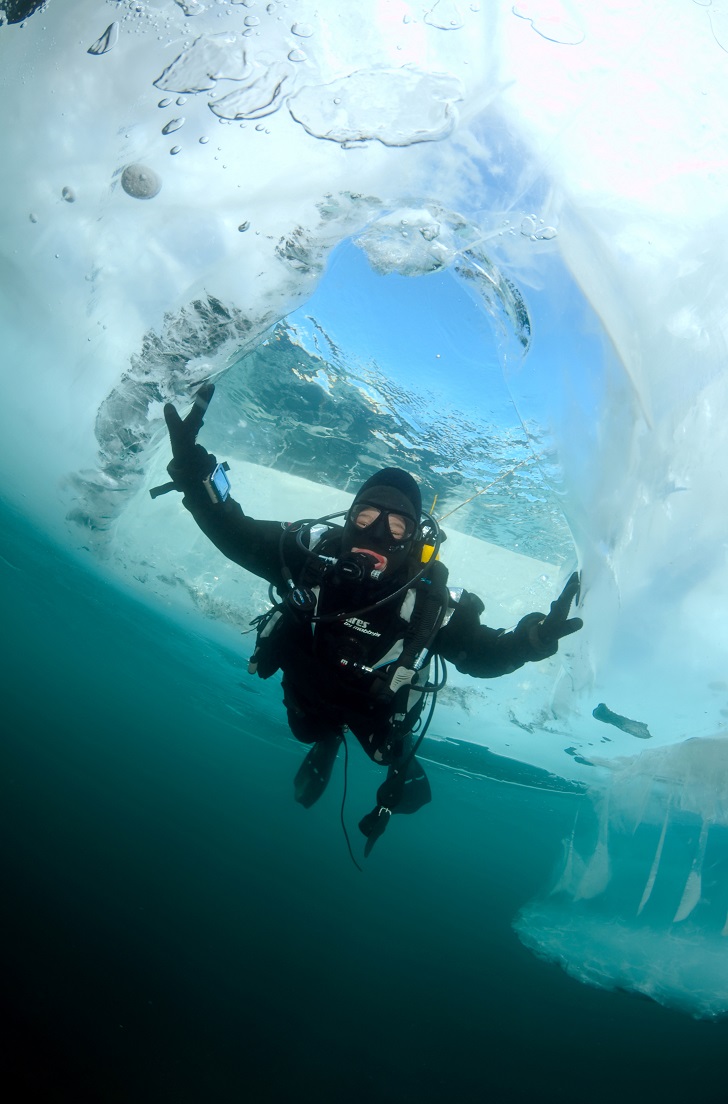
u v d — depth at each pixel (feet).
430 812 60.13
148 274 12.43
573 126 9.52
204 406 7.38
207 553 21.17
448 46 9.28
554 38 8.99
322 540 7.88
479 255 11.24
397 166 10.41
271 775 83.71
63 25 10.50
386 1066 29.55
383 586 7.59
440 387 16.84
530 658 7.32
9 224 12.48
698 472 10.83
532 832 52.70
